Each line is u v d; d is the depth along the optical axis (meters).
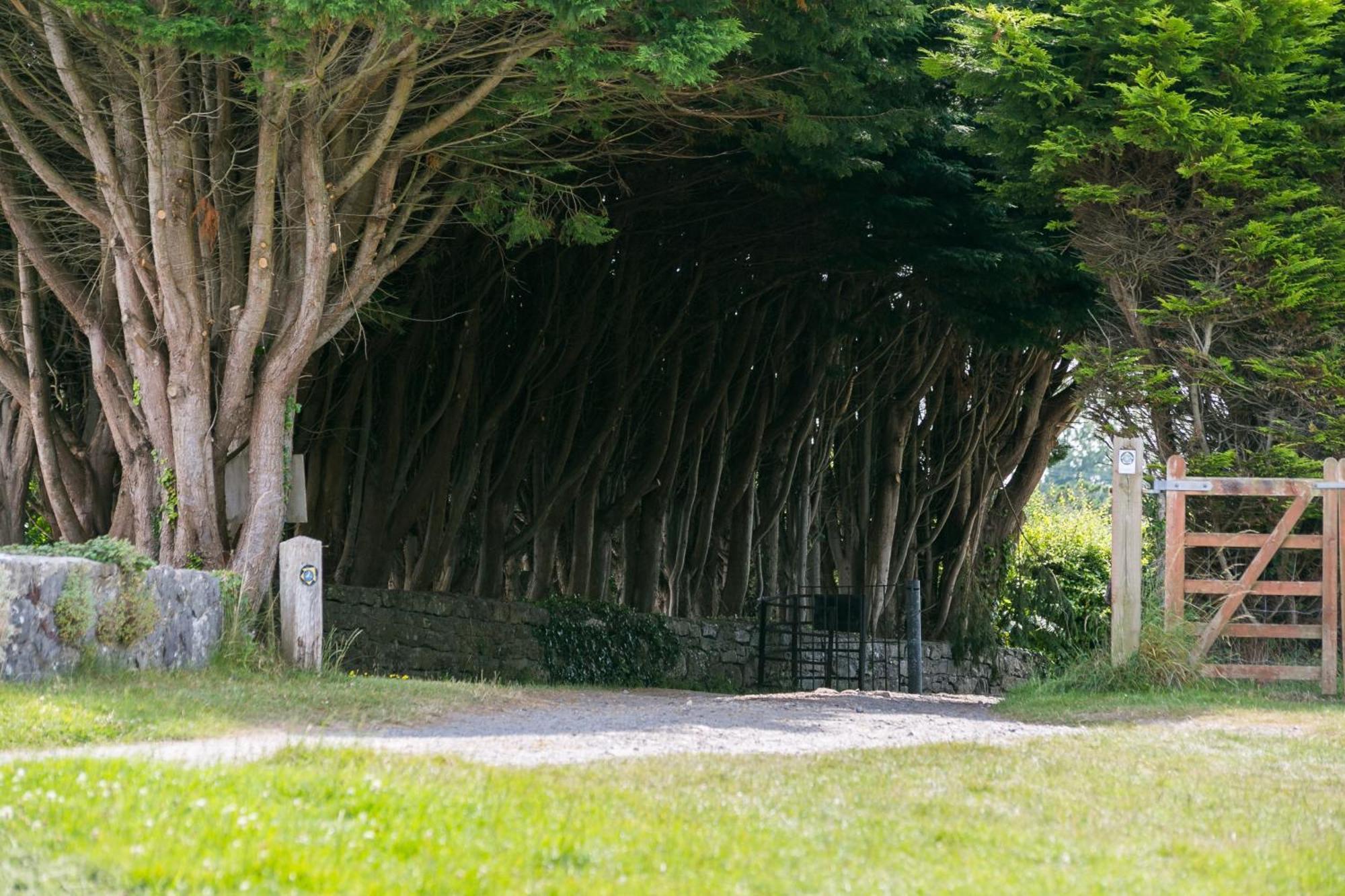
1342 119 24.22
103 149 22.08
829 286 39.16
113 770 10.59
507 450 35.09
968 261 30.14
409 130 23.42
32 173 24.92
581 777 11.66
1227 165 23.05
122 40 20.89
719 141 28.72
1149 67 23.17
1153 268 25.08
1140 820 11.12
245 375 22.41
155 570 18.59
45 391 27.20
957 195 30.75
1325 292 23.59
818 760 13.49
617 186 32.34
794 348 40.78
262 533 21.95
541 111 21.56
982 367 44.06
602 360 36.16
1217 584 22.80
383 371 32.66
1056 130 25.06
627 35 20.50
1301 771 14.09
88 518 28.23
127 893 8.02
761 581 41.81
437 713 18.05
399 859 8.84
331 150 22.95
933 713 21.84
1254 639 23.42
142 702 15.35
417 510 32.38
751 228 34.50
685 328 37.41
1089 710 20.62
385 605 29.41
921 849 9.81
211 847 8.77
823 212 32.50
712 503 39.59
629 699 23.03
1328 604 22.27
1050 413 46.41
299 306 22.48
